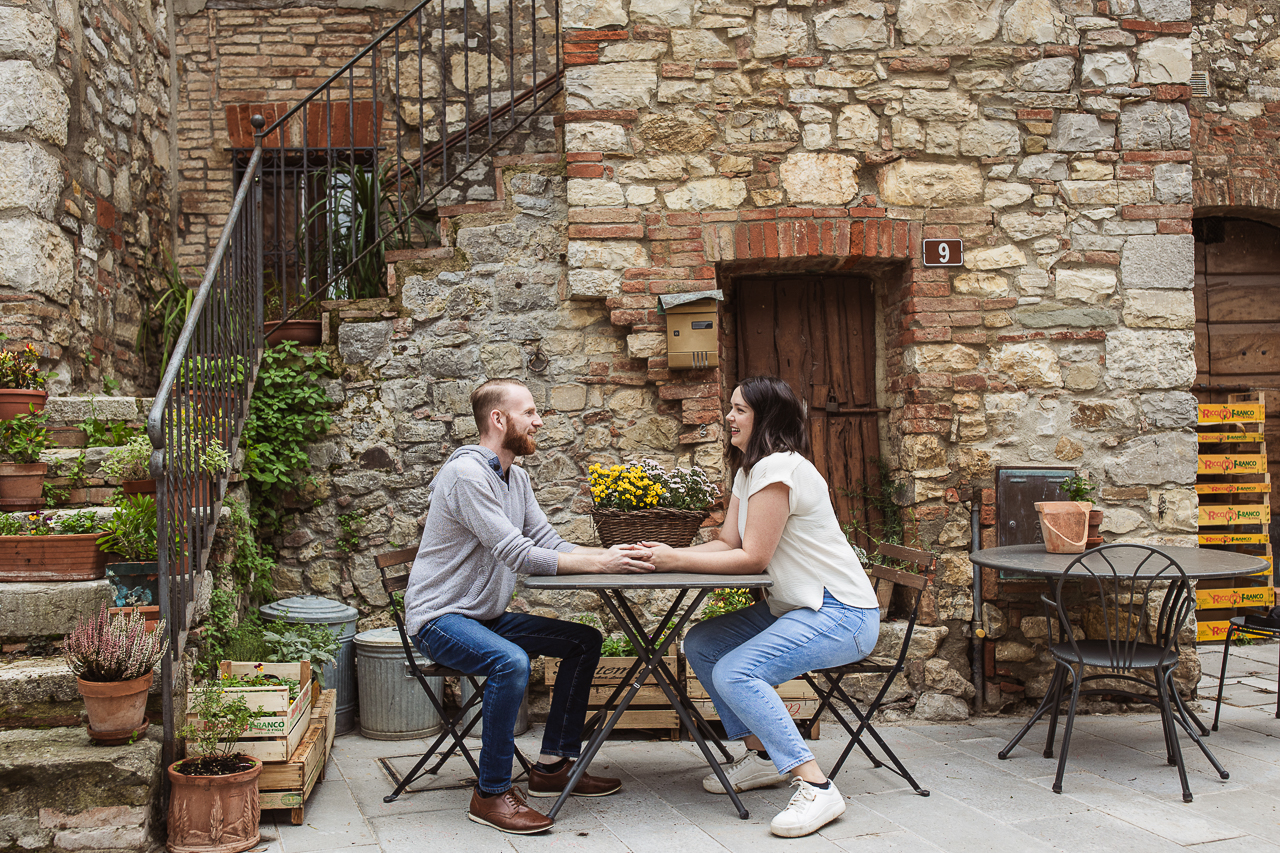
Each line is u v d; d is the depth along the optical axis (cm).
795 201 415
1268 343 554
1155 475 417
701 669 305
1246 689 445
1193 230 551
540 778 304
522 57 555
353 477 423
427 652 291
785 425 295
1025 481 407
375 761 350
